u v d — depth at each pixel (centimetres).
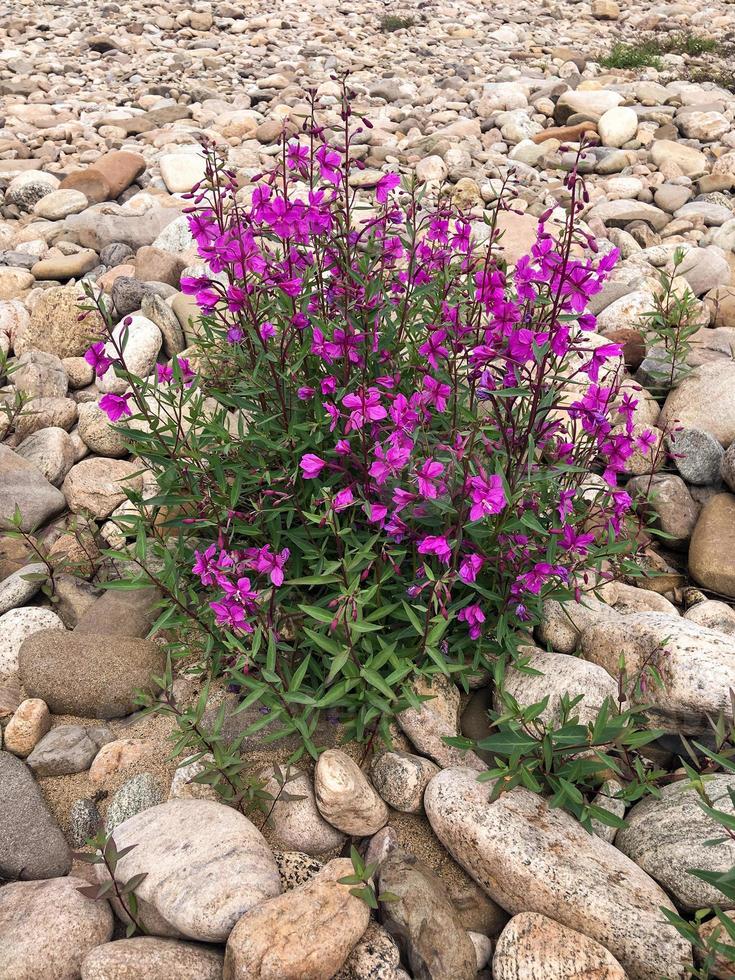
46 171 174
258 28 299
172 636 83
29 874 65
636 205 153
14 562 91
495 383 68
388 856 64
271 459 80
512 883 62
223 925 58
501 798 66
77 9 316
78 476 98
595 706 72
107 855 59
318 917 58
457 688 77
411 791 68
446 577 66
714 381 108
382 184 79
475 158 177
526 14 336
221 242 74
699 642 73
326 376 80
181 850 62
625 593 88
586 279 62
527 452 69
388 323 82
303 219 73
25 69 246
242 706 65
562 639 81
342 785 64
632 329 118
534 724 69
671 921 57
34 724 74
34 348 117
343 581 66
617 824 64
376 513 65
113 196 166
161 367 81
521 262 65
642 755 74
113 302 118
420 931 60
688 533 97
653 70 253
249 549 71
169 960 57
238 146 189
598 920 59
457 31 302
